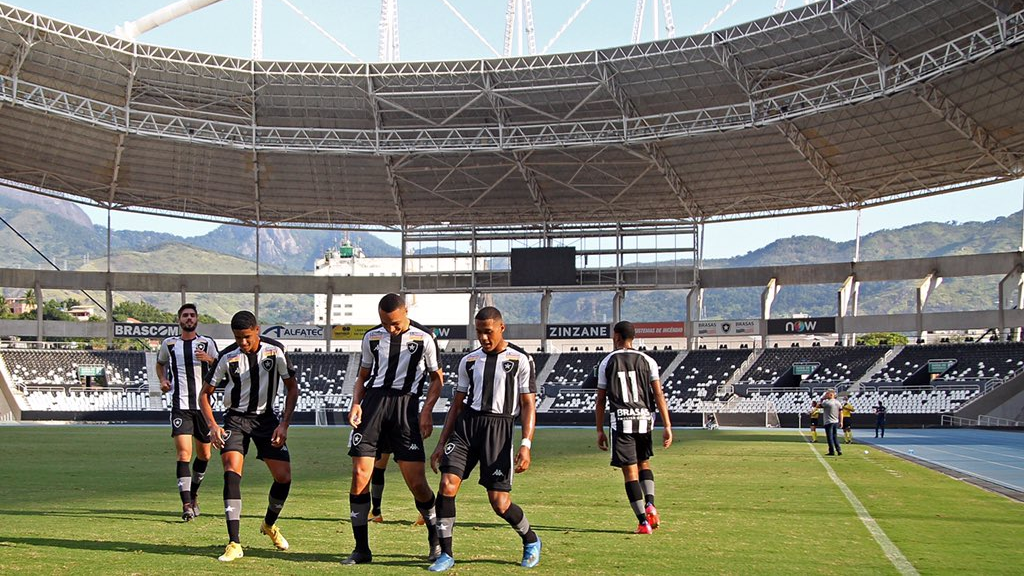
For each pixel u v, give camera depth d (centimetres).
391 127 5900
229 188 6519
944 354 6231
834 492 1574
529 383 870
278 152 5950
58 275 7056
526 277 6819
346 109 5756
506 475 843
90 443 3262
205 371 1236
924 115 5116
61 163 6094
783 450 3033
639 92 5397
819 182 6084
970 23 4428
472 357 877
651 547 948
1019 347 6041
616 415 1080
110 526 1105
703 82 5266
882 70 4641
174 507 1341
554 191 6494
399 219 6925
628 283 6800
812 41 4788
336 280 7350
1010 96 4694
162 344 1242
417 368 887
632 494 1061
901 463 2383
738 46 4906
